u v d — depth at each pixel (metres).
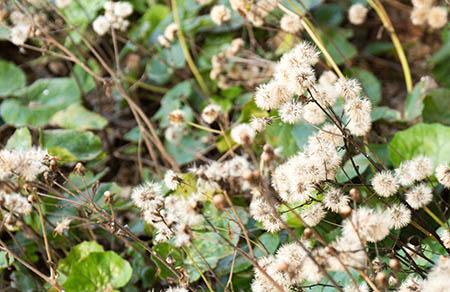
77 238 0.80
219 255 0.74
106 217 0.70
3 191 0.66
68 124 0.92
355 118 0.67
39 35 0.85
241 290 0.75
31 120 0.93
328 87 0.69
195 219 0.67
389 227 0.62
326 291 0.68
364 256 0.60
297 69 0.65
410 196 0.66
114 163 0.94
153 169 0.91
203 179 0.69
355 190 0.60
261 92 0.67
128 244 0.77
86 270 0.74
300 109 0.66
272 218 0.65
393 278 0.65
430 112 0.83
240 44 0.87
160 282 0.78
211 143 0.91
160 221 0.67
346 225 0.60
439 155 0.76
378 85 0.89
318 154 0.66
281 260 0.62
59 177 0.82
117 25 0.88
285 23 0.81
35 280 0.78
